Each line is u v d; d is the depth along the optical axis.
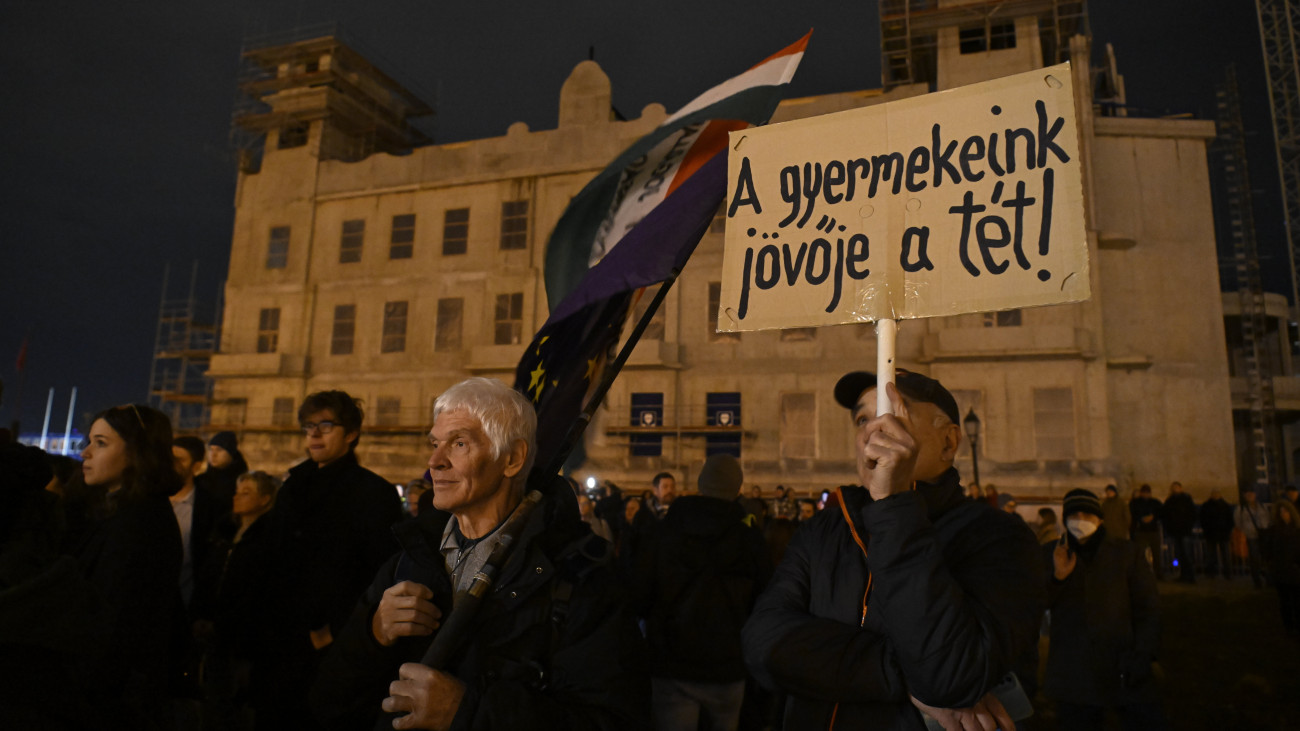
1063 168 1.82
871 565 1.60
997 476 21.34
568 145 26.61
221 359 28.52
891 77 27.33
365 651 1.95
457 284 27.03
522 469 2.07
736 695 3.91
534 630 1.87
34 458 2.15
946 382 22.31
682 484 23.52
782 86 3.25
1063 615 4.04
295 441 27.48
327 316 28.33
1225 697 6.52
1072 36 24.64
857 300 1.92
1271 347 28.59
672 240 2.83
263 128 30.98
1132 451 21.88
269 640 3.31
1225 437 21.62
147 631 2.75
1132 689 3.82
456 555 2.04
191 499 4.39
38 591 2.04
